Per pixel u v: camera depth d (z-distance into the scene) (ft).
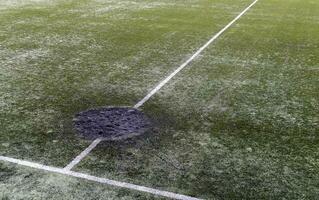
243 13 39.83
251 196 12.16
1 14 36.35
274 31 33.12
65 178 12.71
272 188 12.58
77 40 28.89
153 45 28.09
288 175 13.32
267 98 19.67
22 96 19.03
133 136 15.47
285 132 16.28
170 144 14.99
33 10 38.50
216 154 14.43
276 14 39.88
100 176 12.87
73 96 19.22
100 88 20.29
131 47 27.50
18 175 12.78
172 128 16.26
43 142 14.87
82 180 12.63
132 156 14.10
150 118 17.06
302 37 31.45
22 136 15.28
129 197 11.87
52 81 21.06
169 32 31.73
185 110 17.98
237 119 17.29
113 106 18.20
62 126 16.14
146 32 31.53
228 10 41.19
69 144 14.76
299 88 21.11
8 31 30.76
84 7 40.70
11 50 26.13
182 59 25.21
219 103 18.86
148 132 15.83
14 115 17.02
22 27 32.09
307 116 17.83
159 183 12.61
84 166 13.39
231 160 14.08
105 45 27.84
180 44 28.53
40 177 12.72
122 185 12.44
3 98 18.71
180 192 12.21
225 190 12.40
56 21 34.42
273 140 15.61
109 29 32.17
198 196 12.06
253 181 12.91
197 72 22.97
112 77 21.84
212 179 12.93
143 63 24.27
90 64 23.89
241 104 18.84
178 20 35.94
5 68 22.76
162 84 20.99
